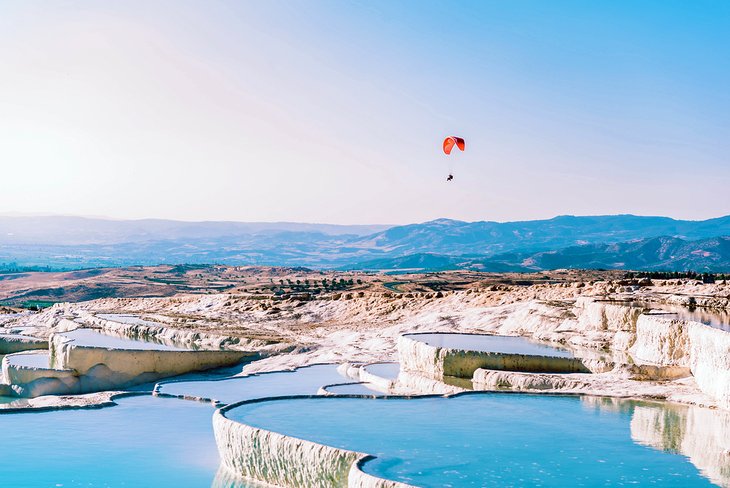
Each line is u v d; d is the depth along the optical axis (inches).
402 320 2026.3
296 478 711.7
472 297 2076.8
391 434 754.2
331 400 912.3
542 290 1991.9
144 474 773.9
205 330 1899.6
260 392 1208.2
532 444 724.7
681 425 800.3
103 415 1050.7
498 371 1098.7
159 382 1363.2
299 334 1920.5
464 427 785.6
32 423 993.5
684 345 1080.2
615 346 1283.2
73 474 773.9
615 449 711.7
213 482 751.7
